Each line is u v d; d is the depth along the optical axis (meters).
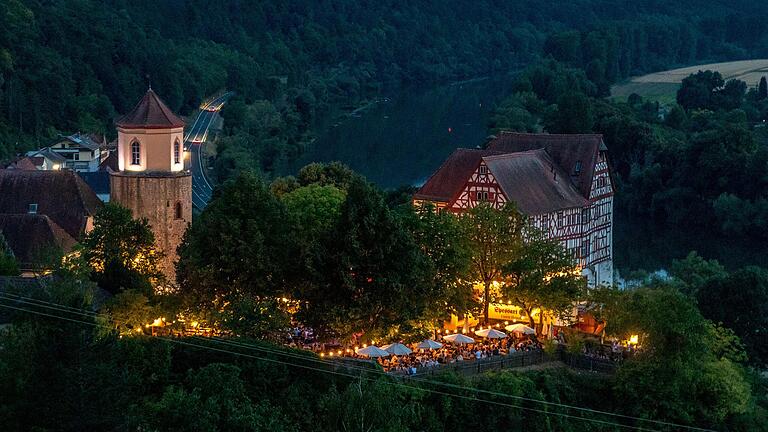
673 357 125.06
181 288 124.56
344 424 97.56
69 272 115.88
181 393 99.75
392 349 116.06
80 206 142.25
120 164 140.50
